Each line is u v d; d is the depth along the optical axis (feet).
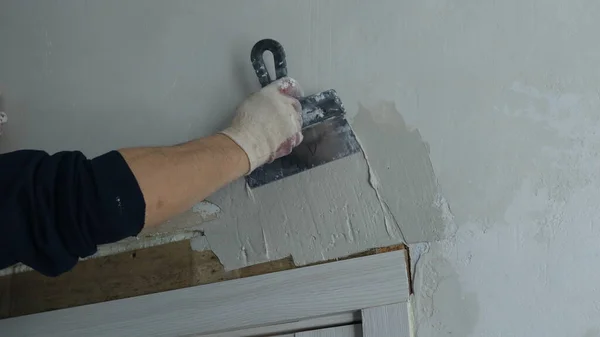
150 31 4.50
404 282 3.58
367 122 3.85
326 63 4.02
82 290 4.26
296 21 4.15
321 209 3.84
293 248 3.86
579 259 3.36
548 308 3.35
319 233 3.82
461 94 3.74
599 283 3.30
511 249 3.48
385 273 3.63
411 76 3.84
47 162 3.08
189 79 4.32
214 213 4.06
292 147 3.77
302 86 4.02
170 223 4.14
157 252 4.17
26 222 2.94
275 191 3.94
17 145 4.62
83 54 4.63
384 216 3.72
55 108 4.60
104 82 4.53
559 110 3.56
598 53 3.56
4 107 4.72
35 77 4.71
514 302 3.41
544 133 3.56
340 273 3.72
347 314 3.73
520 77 3.67
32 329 4.24
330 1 4.11
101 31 4.63
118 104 4.45
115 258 4.26
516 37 3.72
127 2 4.62
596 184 3.42
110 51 4.57
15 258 3.00
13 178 3.00
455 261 3.55
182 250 4.12
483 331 3.42
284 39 4.14
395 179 3.74
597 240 3.35
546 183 3.50
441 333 3.49
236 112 3.85
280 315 3.77
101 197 2.96
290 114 3.72
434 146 3.71
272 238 3.92
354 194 3.79
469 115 3.70
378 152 3.79
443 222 3.61
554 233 3.43
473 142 3.66
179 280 4.07
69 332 4.16
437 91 3.78
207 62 4.30
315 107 3.89
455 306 3.50
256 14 4.25
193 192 3.32
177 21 4.44
